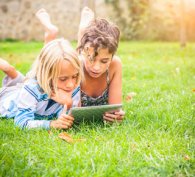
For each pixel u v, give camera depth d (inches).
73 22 552.4
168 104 147.6
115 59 136.2
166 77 221.6
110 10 547.2
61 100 121.6
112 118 124.9
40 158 100.7
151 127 121.6
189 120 126.3
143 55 344.2
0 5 548.4
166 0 540.7
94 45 115.9
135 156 99.1
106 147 103.4
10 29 552.7
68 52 118.4
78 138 113.4
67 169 91.7
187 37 547.5
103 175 88.9
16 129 120.6
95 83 135.6
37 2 551.8
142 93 172.6
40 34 555.2
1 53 366.0
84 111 118.9
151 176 90.0
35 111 132.1
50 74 120.3
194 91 177.5
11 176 90.0
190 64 273.7
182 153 102.0
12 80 152.5
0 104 144.9
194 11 541.0
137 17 546.0
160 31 551.5
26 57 333.1
